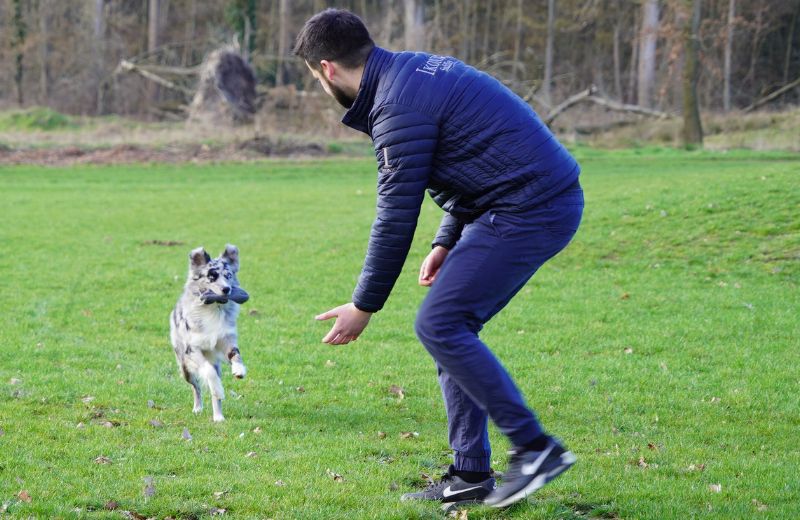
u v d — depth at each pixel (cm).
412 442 693
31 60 6219
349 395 854
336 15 461
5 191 2717
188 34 7106
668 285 1375
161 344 1084
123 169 3356
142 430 716
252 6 5900
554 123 4578
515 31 7088
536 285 1412
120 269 1596
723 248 1541
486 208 461
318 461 638
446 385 519
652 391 857
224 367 964
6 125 4512
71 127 4522
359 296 467
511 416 446
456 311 449
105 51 6278
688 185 1980
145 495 554
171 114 5459
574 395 847
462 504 532
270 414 789
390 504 539
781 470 617
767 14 6297
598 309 1238
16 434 684
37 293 1384
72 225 2116
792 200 1705
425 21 6569
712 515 523
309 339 1105
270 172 3303
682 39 4044
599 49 7094
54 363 964
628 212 1805
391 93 446
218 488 571
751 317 1151
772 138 3959
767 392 840
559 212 453
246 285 1474
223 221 2195
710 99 5972
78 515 516
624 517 527
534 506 538
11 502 532
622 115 4847
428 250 1720
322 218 2206
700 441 707
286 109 4475
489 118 445
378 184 459
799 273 1393
